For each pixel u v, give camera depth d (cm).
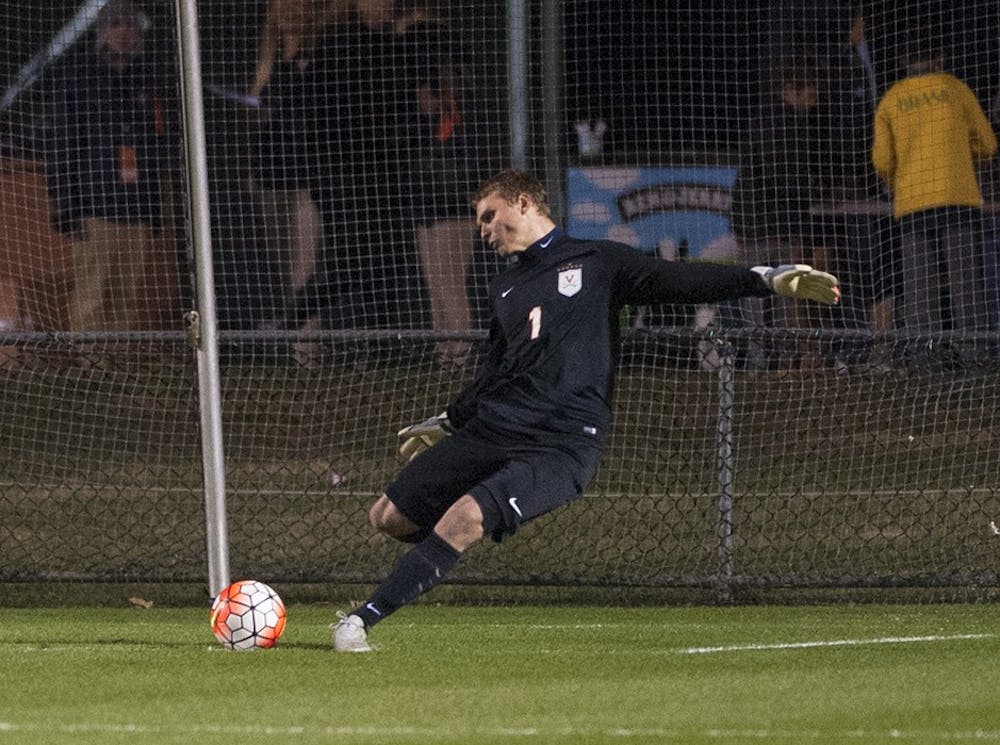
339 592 3016
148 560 3138
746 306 4241
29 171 4238
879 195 4228
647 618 2766
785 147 4309
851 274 4259
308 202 4350
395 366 3669
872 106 4262
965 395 3678
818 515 3331
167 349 3275
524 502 2170
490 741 1595
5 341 3041
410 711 1766
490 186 2284
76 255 4244
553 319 2220
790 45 4312
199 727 1683
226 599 2309
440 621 2733
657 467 3659
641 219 4472
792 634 2516
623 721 1694
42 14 4244
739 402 3553
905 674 2034
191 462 3675
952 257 4025
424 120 4272
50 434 3778
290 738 1623
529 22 4234
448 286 4300
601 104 4509
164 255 4291
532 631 2584
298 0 4303
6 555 3167
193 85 2742
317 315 4344
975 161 4053
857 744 1568
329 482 3562
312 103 4366
